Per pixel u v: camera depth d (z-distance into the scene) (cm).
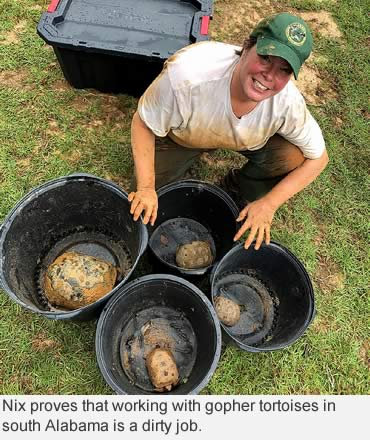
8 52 229
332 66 258
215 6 266
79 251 188
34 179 201
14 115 214
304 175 162
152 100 138
